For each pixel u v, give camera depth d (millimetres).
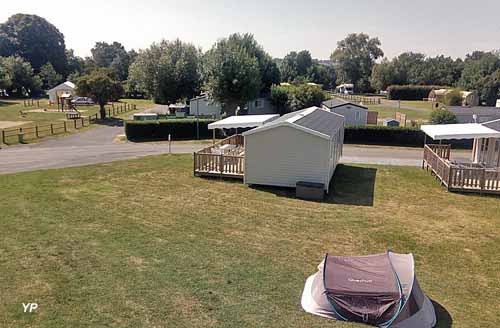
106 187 17250
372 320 7562
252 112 48781
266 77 53406
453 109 37062
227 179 18922
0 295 8359
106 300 8242
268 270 9781
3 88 69938
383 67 103500
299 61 101062
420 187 18203
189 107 45406
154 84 46875
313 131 16391
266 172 17516
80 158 23797
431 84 99375
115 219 13219
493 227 13195
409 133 32438
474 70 81438
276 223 13227
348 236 12234
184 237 11805
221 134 34719
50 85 85938
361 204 15539
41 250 10633
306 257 10633
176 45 48969
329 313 7836
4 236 11539
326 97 48969
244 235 12094
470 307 8367
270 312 7941
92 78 44406
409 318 7461
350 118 41219
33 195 15727
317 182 16859
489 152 20547
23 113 49062
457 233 12641
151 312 7836
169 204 15023
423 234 12508
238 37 53094
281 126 16844
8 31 95438
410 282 7930
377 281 7926
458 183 17484
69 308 7910
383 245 11602
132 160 23391
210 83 41062
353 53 113188
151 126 32938
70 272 9438
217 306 8102
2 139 29922
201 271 9633
